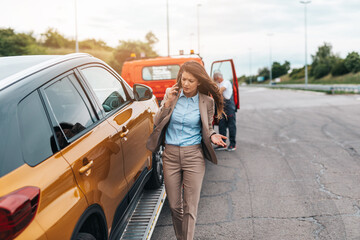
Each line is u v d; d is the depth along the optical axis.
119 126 2.88
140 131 3.45
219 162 6.46
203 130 2.81
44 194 1.67
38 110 1.94
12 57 2.59
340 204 4.21
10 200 1.46
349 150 7.06
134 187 3.12
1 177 1.53
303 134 9.18
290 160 6.43
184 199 2.93
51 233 1.63
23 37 42.78
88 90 2.67
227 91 7.13
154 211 3.50
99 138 2.45
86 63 2.86
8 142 1.65
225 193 4.77
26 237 1.49
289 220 3.82
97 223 2.29
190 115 2.84
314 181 5.13
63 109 2.20
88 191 2.09
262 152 7.17
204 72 2.77
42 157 1.80
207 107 2.88
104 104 2.88
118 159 2.71
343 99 21.61
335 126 10.41
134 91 3.70
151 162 3.88
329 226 3.63
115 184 2.60
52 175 1.78
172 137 2.90
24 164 1.67
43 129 1.91
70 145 2.09
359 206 4.12
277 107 17.78
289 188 4.86
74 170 1.99
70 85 2.43
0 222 1.42
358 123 10.87
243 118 13.37
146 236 2.97
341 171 5.59
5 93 1.79
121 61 57.56
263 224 3.75
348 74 65.25
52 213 1.68
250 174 5.62
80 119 2.37
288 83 90.50
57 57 2.55
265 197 4.55
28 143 1.76
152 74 8.45
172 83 8.45
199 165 2.88
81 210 1.94
